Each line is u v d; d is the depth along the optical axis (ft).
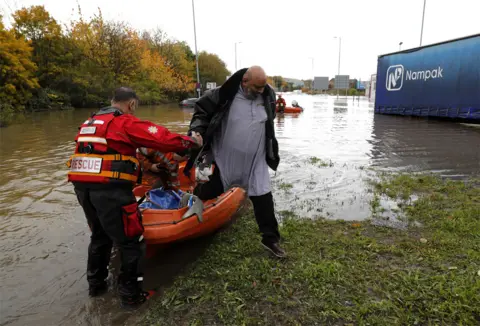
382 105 71.36
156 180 15.40
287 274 10.62
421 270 10.68
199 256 12.48
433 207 16.20
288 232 13.55
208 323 8.83
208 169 13.00
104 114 9.34
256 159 11.48
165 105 128.16
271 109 11.37
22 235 14.56
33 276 11.60
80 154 9.16
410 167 24.75
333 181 21.12
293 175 22.63
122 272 9.70
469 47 49.57
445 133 42.57
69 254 13.02
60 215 16.61
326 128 48.57
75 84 103.14
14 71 78.59
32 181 22.13
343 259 11.41
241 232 13.96
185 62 169.58
